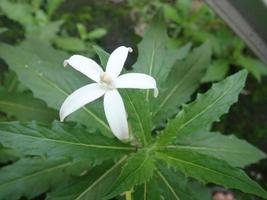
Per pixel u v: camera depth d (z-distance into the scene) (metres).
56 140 0.13
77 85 0.16
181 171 0.14
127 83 0.12
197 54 0.18
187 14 0.32
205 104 0.13
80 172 0.16
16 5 0.29
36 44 0.19
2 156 0.18
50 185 0.16
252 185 0.12
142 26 0.32
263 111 0.30
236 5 0.20
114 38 0.31
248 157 0.17
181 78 0.18
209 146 0.17
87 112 0.15
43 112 0.19
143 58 0.16
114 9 0.33
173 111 0.17
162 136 0.13
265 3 0.18
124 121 0.12
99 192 0.15
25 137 0.13
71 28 0.31
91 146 0.13
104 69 0.13
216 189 0.25
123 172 0.12
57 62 0.18
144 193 0.14
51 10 0.30
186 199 0.15
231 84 0.13
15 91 0.20
